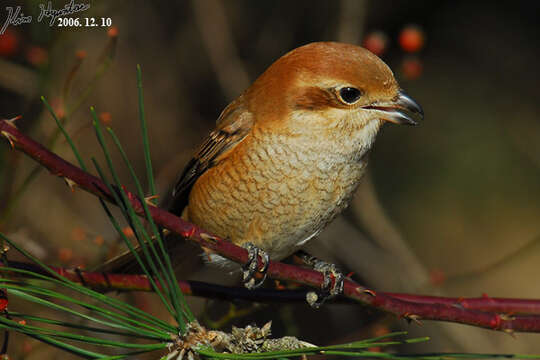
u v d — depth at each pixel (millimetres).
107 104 10469
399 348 9758
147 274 3799
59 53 8648
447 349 9758
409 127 11750
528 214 11562
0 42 6758
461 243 11336
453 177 11672
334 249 10078
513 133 11680
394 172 11586
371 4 11883
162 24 11469
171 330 3783
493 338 10484
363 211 9727
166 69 11383
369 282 9844
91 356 3570
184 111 11422
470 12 12312
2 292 3678
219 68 10766
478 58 12203
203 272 9852
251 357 3641
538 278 11281
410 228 11367
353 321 9820
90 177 3842
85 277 4918
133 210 3717
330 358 6566
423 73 12008
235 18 11852
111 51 5910
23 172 8227
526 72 12141
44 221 8930
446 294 11086
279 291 5551
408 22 12141
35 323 6727
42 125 7520
